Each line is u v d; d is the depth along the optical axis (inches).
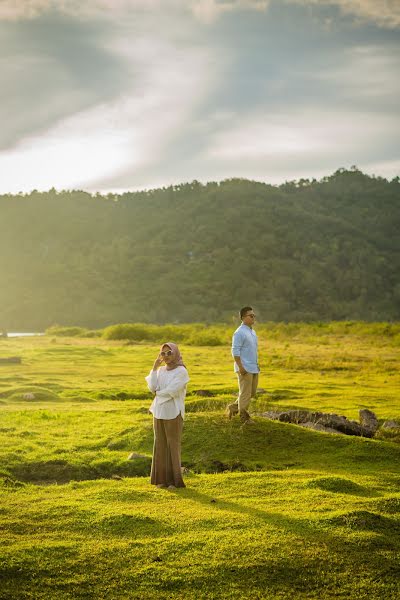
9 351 1711.4
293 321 6491.1
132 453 490.9
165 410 389.1
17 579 261.0
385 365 1305.4
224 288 6943.9
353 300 7288.4
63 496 366.0
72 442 542.9
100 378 1130.0
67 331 3056.1
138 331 2509.8
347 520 317.7
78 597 251.3
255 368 547.5
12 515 326.6
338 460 485.7
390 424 607.8
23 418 647.1
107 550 284.7
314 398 831.7
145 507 341.4
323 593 260.1
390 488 398.0
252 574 268.5
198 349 1882.4
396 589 265.6
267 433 532.1
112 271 7460.6
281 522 318.0
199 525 313.6
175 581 261.9
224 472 462.9
